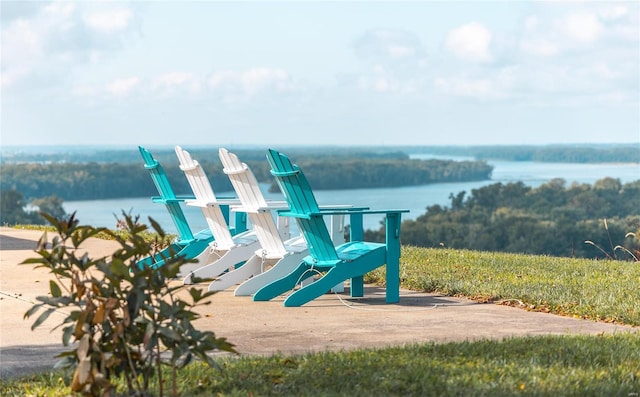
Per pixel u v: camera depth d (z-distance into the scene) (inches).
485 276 398.0
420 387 198.5
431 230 2992.1
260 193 346.9
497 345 244.4
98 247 518.6
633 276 405.1
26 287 371.2
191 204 391.2
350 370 213.5
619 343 247.6
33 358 240.1
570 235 2817.4
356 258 331.6
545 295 335.3
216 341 175.8
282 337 269.3
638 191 2955.2
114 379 201.5
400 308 324.5
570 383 201.3
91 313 169.0
